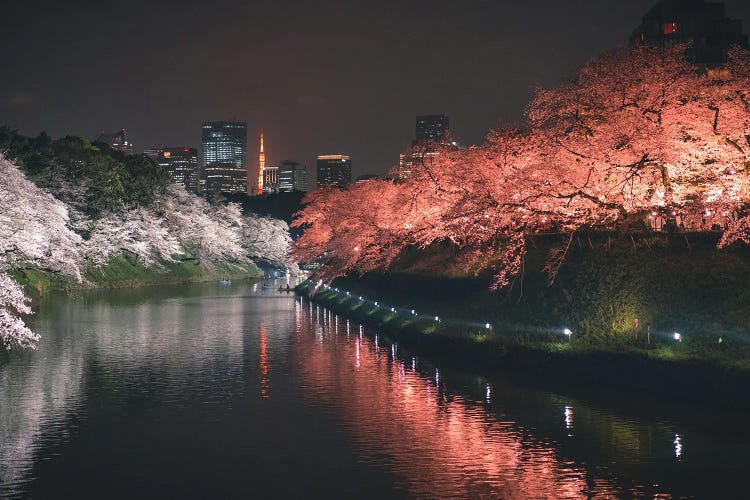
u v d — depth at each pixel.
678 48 37.28
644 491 18.83
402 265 63.78
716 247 33.12
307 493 18.77
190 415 26.75
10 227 47.44
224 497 18.50
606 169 33.69
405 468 20.73
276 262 161.62
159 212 116.25
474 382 32.44
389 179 73.44
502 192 36.50
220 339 47.75
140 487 19.19
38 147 91.12
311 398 29.50
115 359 38.97
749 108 32.91
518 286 41.44
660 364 28.36
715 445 22.47
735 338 27.81
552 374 32.50
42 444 23.03
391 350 42.72
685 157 33.31
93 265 96.31
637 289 33.69
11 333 37.50
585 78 37.62
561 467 20.70
